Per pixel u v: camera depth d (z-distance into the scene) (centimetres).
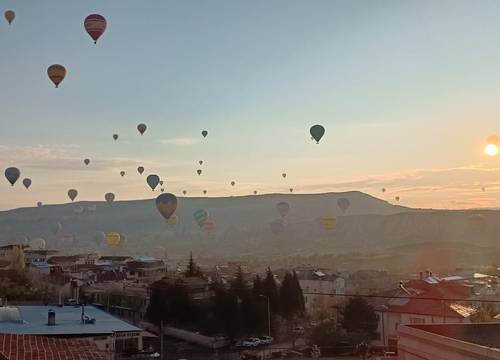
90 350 1720
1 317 3631
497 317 4284
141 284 7588
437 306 4681
